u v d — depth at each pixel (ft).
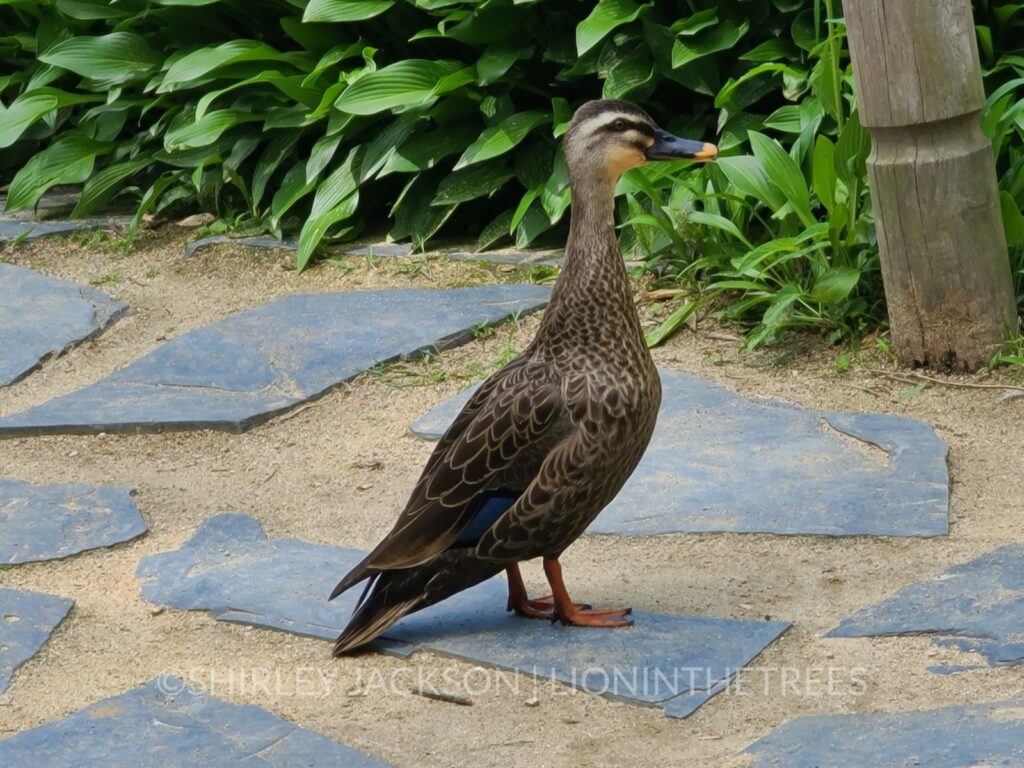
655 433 21.98
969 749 13.61
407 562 15.97
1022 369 22.84
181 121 31.96
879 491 19.74
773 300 24.70
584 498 16.22
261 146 32.96
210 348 25.79
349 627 16.35
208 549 19.53
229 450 22.82
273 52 31.22
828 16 24.86
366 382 24.44
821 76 24.66
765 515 19.34
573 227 16.88
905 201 22.56
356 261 29.53
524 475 16.15
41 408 24.23
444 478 16.17
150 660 16.78
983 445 21.17
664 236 27.37
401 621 17.35
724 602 17.35
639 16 28.60
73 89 35.63
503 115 29.91
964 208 22.49
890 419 21.85
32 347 26.66
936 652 15.81
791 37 28.66
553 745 14.55
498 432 16.14
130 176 33.63
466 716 15.16
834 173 23.93
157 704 15.64
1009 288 23.18
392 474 21.70
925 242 22.65
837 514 19.22
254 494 21.40
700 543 18.85
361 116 30.37
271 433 23.22
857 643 16.19
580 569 18.52
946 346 23.17
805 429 21.80
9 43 36.17
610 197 16.90
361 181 29.78
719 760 13.98
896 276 23.16
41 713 15.70
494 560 16.21
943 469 20.20
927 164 22.27
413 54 32.09
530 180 29.53
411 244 30.09
